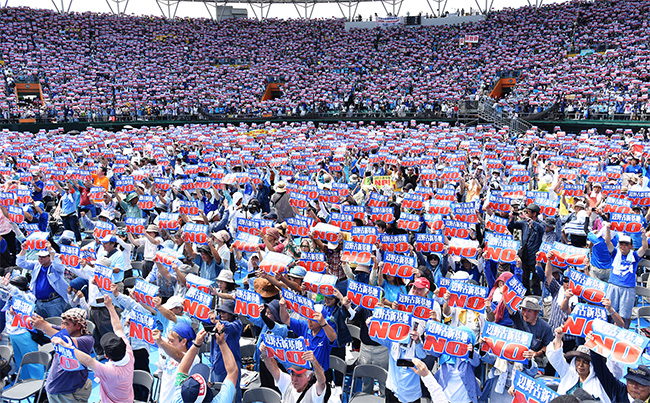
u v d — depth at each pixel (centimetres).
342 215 1261
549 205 1322
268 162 2341
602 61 5338
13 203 1442
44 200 1892
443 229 1248
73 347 623
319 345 722
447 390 686
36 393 759
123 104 5156
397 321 680
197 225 1054
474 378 695
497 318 771
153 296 764
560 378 732
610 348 616
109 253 1041
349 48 7162
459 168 2109
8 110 4384
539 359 813
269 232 1133
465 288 763
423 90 5728
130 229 1227
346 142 3114
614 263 980
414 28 7394
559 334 675
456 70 6066
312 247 1125
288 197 1534
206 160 2647
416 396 698
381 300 830
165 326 848
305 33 7681
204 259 1042
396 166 2214
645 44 5356
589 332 664
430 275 905
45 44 6081
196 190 1650
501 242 966
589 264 1003
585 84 4928
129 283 1123
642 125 3831
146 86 5741
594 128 4116
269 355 636
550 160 2305
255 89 6131
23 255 989
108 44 6531
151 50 6681
